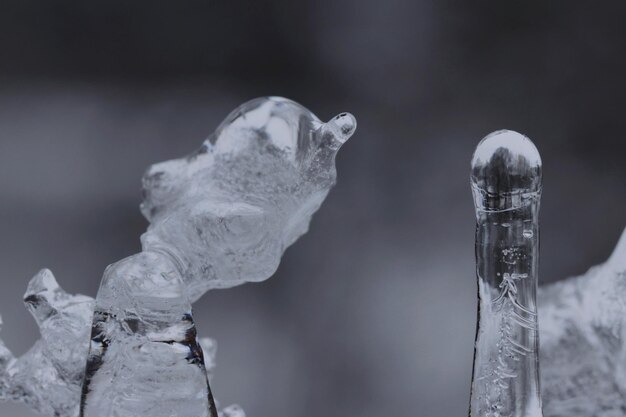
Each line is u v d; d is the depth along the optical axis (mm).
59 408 754
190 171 755
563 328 801
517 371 726
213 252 739
